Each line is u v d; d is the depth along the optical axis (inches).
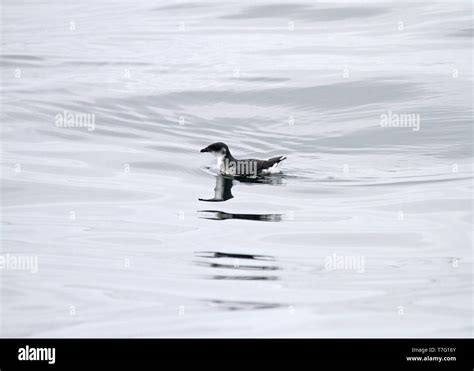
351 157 788.6
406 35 1161.4
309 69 1026.7
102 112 908.0
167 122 887.7
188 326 437.7
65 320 446.3
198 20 1282.0
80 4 1449.3
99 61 1089.4
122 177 722.2
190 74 1026.7
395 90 951.6
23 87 982.4
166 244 564.1
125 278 506.3
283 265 525.7
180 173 738.8
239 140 842.8
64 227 599.2
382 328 436.5
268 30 1210.0
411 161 772.0
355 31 1190.9
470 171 737.0
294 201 661.9
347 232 588.7
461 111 884.6
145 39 1190.9
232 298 476.4
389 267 522.0
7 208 641.6
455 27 1176.2
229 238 576.7
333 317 449.7
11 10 1411.2
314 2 1328.7
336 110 910.4
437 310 458.0
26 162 756.6
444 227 596.1
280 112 911.0
